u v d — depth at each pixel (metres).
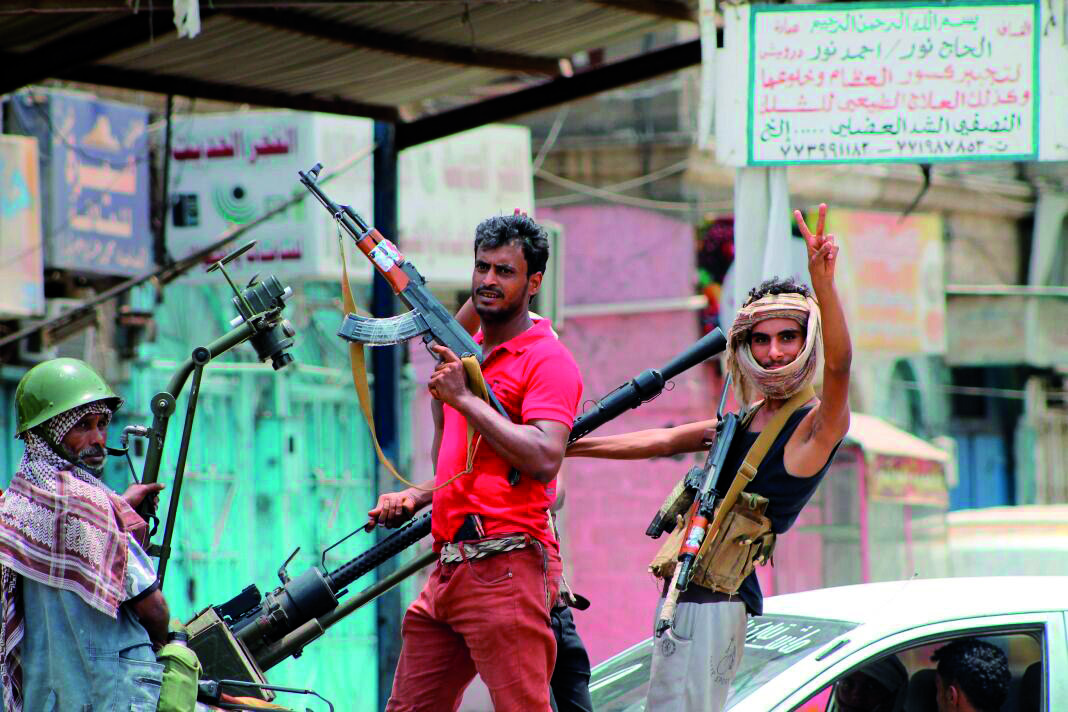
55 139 27.00
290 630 12.70
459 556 10.84
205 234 29.88
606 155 42.50
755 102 16.45
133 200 28.58
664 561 11.44
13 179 24.92
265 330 12.47
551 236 40.09
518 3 18.34
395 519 12.68
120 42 18.03
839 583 35.28
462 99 40.47
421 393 36.22
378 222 22.28
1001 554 36.22
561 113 42.66
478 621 10.77
